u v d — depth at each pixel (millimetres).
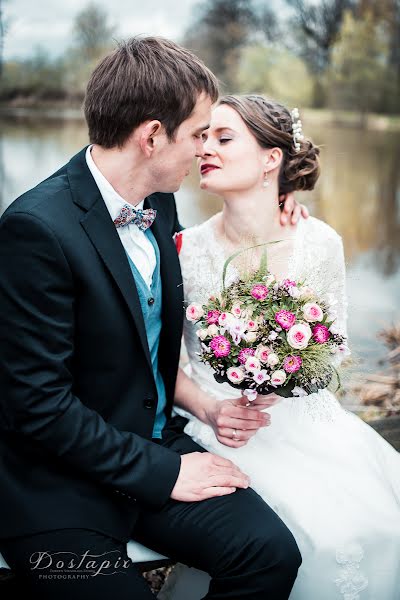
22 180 5039
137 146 1585
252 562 1502
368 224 5059
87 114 1617
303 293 1630
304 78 7109
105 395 1618
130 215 1647
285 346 1563
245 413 1785
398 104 7262
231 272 1984
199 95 1584
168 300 1783
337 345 1645
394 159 6621
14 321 1472
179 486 1589
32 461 1562
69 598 1482
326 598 1650
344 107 7246
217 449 1861
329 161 6570
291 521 1684
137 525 1630
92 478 1537
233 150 1936
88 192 1578
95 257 1543
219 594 1525
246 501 1612
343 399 2826
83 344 1573
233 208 2016
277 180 2051
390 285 4094
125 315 1585
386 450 1957
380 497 1752
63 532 1507
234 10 6793
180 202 5301
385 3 7039
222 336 1578
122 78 1543
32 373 1480
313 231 2062
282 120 1981
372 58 7160
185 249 2070
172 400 1890
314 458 1849
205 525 1556
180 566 1789
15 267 1472
